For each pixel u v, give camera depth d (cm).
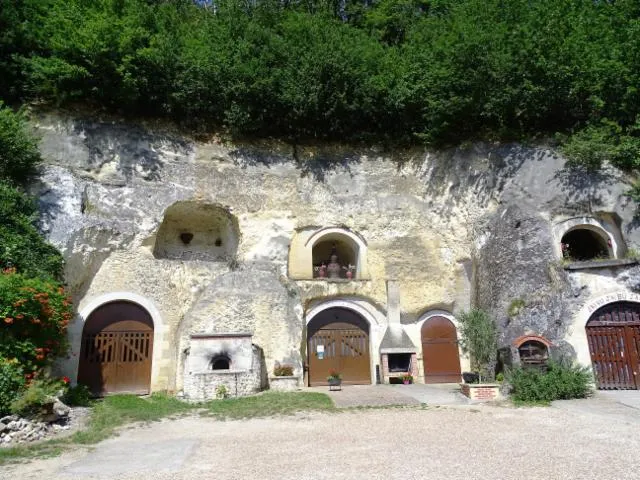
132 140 1755
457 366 1894
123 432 996
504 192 1791
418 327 1928
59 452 820
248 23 2061
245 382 1430
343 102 1936
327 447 801
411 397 1356
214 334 1477
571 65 1791
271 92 1891
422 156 2050
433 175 2016
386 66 2062
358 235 1944
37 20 1747
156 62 1747
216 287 1638
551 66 1786
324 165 1992
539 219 1656
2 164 1435
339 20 2470
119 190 1666
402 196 2002
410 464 683
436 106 1914
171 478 637
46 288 1195
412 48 2130
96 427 1035
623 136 1728
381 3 2538
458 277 1927
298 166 1962
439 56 2011
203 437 924
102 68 1675
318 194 1941
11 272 1187
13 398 964
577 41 1838
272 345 1616
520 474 627
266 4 2230
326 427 983
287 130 1992
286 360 1614
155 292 1642
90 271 1561
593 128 1755
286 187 1909
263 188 1878
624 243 1616
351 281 1867
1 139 1413
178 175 1775
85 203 1584
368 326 1919
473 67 1880
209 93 1861
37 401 976
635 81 1792
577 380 1270
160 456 768
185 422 1095
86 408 1241
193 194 1766
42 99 1689
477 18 2005
